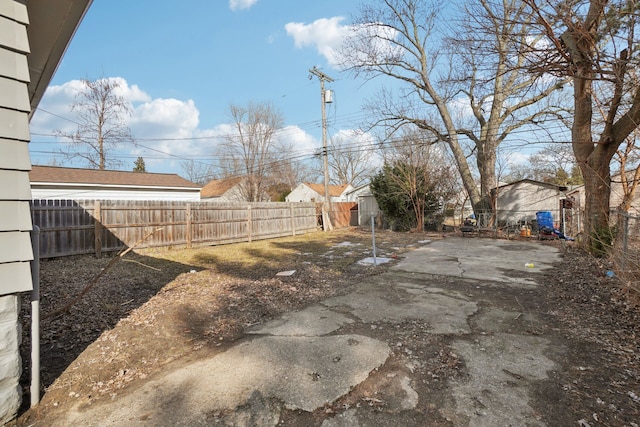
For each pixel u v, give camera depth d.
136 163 32.09
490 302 4.40
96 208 7.84
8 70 1.90
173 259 8.08
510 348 2.95
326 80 17.80
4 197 1.88
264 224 13.23
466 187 16.41
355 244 11.27
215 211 11.07
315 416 2.05
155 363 2.80
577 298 4.39
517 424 1.92
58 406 2.18
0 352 1.91
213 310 4.16
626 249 4.62
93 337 3.25
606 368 2.53
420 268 6.89
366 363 2.71
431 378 2.46
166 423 2.00
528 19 4.85
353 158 38.53
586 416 1.98
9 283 1.91
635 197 11.31
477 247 10.23
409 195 15.51
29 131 1.99
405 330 3.43
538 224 13.56
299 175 36.97
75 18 2.49
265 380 2.48
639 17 3.97
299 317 3.90
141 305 4.29
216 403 2.20
